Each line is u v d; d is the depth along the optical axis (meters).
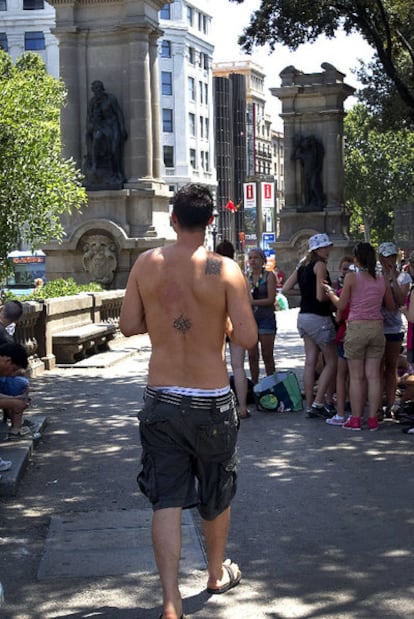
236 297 5.07
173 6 95.12
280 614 5.28
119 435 10.52
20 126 14.31
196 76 100.44
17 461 8.59
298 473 8.56
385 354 11.10
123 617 5.30
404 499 7.62
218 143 118.44
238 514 7.26
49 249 27.72
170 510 4.95
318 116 40.81
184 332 5.03
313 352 11.32
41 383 15.00
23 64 46.50
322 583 5.75
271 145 149.25
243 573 5.94
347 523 6.98
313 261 11.11
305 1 23.39
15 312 10.34
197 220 5.15
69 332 17.80
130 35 27.39
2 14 80.00
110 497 7.84
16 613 5.37
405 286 11.67
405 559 6.17
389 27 24.41
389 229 97.81
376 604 5.41
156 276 5.10
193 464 5.16
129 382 15.05
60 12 27.73
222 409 5.05
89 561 6.19
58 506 7.59
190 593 5.60
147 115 27.72
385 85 30.59
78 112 27.94
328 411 11.32
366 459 9.09
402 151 85.06
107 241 27.31
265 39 24.06
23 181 14.36
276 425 10.94
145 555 6.29
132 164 27.77
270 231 47.59
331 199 40.81
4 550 6.50
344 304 10.42
